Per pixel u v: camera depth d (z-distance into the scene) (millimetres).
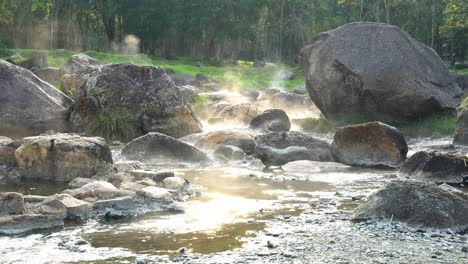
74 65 26891
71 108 18797
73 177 11438
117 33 86625
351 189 10523
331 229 7426
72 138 12023
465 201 7852
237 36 76688
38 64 39719
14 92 17969
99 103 18672
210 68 63781
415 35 72625
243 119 24312
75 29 77562
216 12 72438
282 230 7379
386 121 21094
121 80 18984
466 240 6938
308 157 14484
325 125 22297
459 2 55781
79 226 7629
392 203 7848
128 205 8547
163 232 7309
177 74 49375
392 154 13805
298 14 88188
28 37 72500
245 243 6781
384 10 71938
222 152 14430
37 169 11633
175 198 9352
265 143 15102
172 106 18922
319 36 22797
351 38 21750
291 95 30891
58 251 6461
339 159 14469
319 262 6035
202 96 30047
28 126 17891
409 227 7477
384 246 6637
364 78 20609
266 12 89000
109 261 6090
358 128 14164
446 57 79250
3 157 12148
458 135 17891
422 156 12242
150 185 9797
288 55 93312
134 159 13836
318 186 10852
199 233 7250
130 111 18766
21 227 7398
